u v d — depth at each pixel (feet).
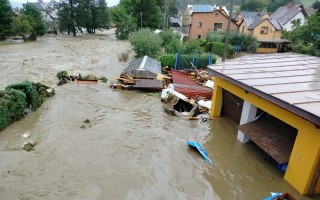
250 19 159.22
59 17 188.85
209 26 154.20
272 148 28.71
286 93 27.37
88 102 52.70
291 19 154.10
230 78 34.88
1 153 31.89
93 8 200.54
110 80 71.41
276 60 46.80
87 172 28.17
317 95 26.86
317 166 23.58
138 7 185.88
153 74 66.33
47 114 45.62
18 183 25.99
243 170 29.71
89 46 136.56
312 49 98.53
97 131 38.58
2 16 143.02
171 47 101.60
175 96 50.55
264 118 34.91
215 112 44.88
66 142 34.94
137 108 49.57
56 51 115.65
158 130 39.37
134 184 26.21
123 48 133.39
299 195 25.03
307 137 23.88
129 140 35.81
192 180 27.50
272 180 27.84
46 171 28.22
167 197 24.59
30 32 150.51
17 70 77.51
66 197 24.11
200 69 82.33
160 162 30.50
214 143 35.96
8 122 40.34
